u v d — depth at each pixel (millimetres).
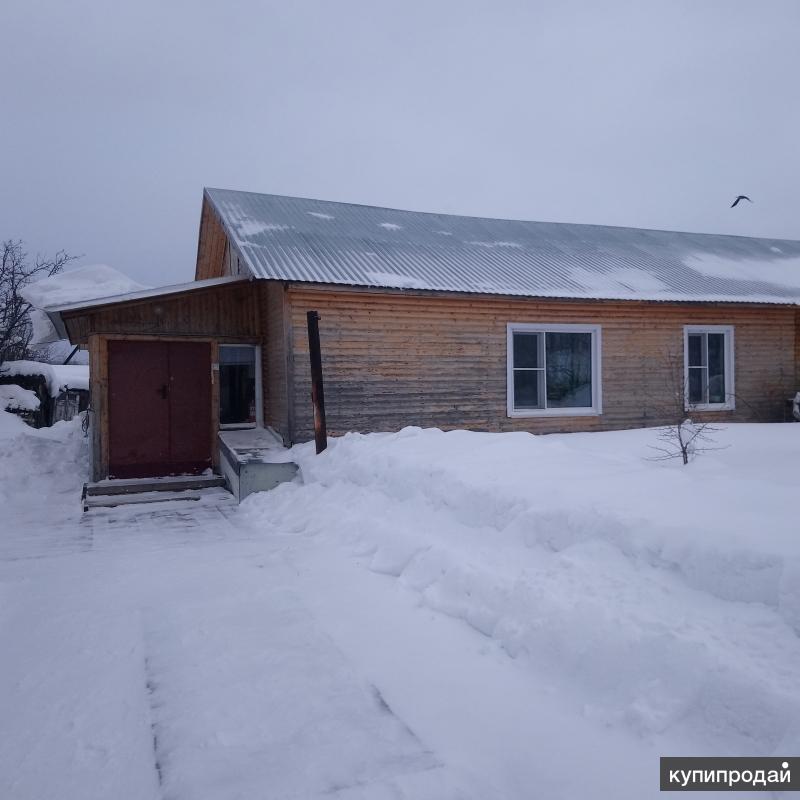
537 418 10961
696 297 11273
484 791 2650
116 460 10078
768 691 2703
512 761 2838
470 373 10547
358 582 5215
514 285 10531
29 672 3797
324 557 5949
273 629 4324
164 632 4316
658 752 2787
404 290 9547
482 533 5074
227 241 12945
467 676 3604
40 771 2869
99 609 4758
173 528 7539
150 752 2988
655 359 11641
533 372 11109
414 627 4289
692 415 11758
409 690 3477
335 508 7129
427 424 10258
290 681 3609
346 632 4246
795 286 12977
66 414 18750
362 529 6309
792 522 3592
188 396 10523
